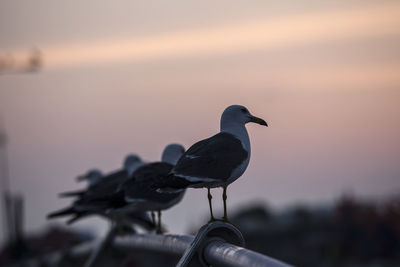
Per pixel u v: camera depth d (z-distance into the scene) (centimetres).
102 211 1272
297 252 3575
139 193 1099
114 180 1332
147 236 842
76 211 1288
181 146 1183
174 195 1109
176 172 838
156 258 1919
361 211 3856
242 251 526
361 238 3688
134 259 1928
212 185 855
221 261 559
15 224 3120
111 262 1030
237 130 893
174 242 725
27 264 1542
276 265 463
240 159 861
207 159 844
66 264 1251
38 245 2977
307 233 3788
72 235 2952
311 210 4119
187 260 607
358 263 3519
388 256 3622
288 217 3997
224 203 865
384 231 3722
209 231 611
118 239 1002
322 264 3472
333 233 3778
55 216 1295
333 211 4081
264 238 3700
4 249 3044
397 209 3797
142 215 1248
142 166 1144
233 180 861
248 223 3869
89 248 1148
